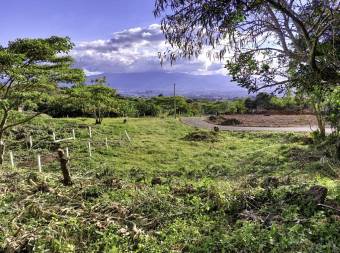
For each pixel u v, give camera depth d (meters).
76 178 10.79
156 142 28.64
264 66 7.10
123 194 8.68
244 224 6.28
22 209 7.87
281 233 5.86
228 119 39.38
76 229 6.68
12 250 6.03
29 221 7.27
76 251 6.09
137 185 9.48
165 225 6.91
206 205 7.52
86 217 7.41
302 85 6.90
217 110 55.69
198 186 9.12
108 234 6.53
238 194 7.92
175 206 7.73
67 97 20.84
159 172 18.95
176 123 39.56
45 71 18.38
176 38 6.07
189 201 7.96
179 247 6.00
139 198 8.20
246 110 49.69
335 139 15.34
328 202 7.23
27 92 18.61
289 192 7.64
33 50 18.05
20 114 22.91
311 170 14.34
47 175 11.23
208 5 5.60
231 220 6.95
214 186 8.57
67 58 19.77
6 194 9.06
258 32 6.85
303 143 23.05
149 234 6.57
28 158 22.66
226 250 5.67
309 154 17.61
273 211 6.94
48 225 6.79
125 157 23.53
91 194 8.90
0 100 17.53
